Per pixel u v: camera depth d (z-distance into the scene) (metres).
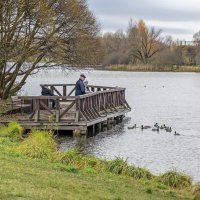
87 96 26.52
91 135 26.83
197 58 134.62
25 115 27.16
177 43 136.38
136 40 130.50
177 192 13.73
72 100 27.80
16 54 29.88
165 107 44.38
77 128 25.69
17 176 11.58
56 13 31.22
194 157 21.81
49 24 30.28
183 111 41.28
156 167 19.59
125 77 96.50
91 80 83.00
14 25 29.30
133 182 14.28
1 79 30.72
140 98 53.84
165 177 15.12
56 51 31.66
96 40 33.78
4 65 30.44
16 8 29.27
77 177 13.27
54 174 12.96
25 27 29.97
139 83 79.94
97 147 23.38
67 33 31.69
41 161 15.42
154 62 128.62
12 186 10.27
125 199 11.14
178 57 131.25
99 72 117.06
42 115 26.58
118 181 13.91
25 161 14.54
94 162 16.28
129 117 35.84
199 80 92.94
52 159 16.17
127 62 130.12
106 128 29.73
